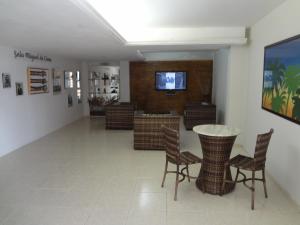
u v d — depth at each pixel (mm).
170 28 4812
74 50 5656
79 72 9031
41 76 6227
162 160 4477
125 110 7035
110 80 9844
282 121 3213
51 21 2912
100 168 4090
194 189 3305
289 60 2936
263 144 2811
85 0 2305
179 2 3225
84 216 2680
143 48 5516
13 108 5094
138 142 5109
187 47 5383
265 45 3887
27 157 4656
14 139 5133
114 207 2859
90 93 9742
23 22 2959
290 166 3018
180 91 9547
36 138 6020
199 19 4121
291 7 2980
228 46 5109
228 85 5145
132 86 9656
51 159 4547
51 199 3049
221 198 3057
